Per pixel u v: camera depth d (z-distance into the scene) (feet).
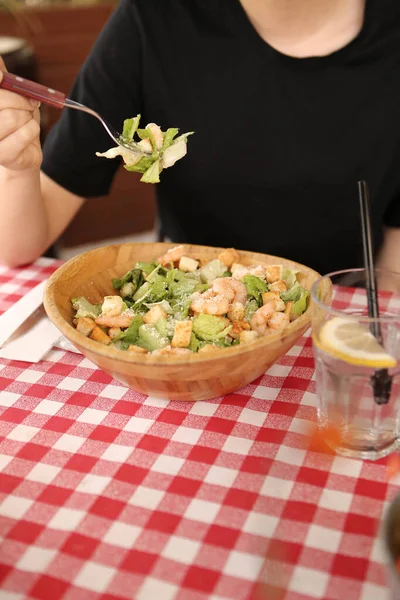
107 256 4.25
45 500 2.88
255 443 3.20
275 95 5.39
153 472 3.03
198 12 5.42
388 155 5.50
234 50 5.37
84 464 3.09
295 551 2.57
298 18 5.22
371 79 5.30
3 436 3.28
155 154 4.05
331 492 2.87
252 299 3.94
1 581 2.48
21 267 5.11
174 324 3.62
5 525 2.75
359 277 3.35
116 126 5.69
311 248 5.90
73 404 3.53
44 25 12.28
